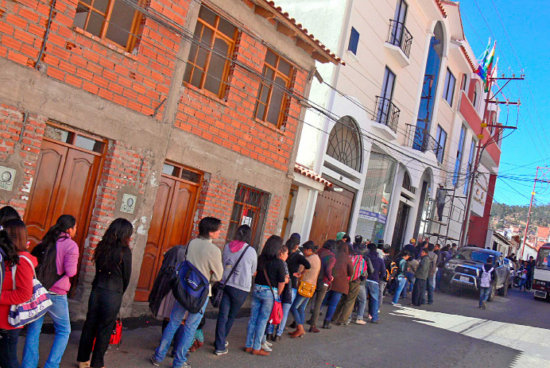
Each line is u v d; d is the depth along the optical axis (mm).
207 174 9102
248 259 6637
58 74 6375
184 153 8453
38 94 6156
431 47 25047
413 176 23031
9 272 4023
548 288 23281
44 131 6535
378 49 18266
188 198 9000
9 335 4125
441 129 27203
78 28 6508
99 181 7258
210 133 8969
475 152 34531
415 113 22219
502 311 16672
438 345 9602
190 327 5668
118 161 7305
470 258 20438
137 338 6762
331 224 16984
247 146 9930
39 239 6621
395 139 19984
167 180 8500
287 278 7324
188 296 5504
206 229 5789
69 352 5660
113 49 7016
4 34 5773
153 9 7500
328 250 9281
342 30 16188
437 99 24875
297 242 8234
